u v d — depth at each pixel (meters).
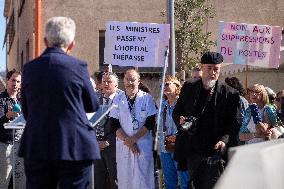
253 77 15.90
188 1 16.86
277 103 9.84
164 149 7.16
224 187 1.93
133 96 6.71
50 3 17.62
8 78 7.33
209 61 5.48
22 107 4.37
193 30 16.92
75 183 4.20
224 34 9.42
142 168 6.61
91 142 4.16
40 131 4.08
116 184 7.12
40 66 4.16
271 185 2.01
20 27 24.36
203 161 5.47
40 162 4.15
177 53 16.94
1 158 7.18
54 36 4.25
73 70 4.15
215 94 5.51
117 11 18.12
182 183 6.84
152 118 6.64
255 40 9.50
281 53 13.09
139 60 8.55
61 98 4.09
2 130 7.15
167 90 7.02
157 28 8.56
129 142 6.53
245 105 7.06
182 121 5.55
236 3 19.02
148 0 18.28
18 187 7.30
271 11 19.33
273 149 2.17
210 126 5.52
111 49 8.54
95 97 4.29
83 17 17.88
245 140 7.06
